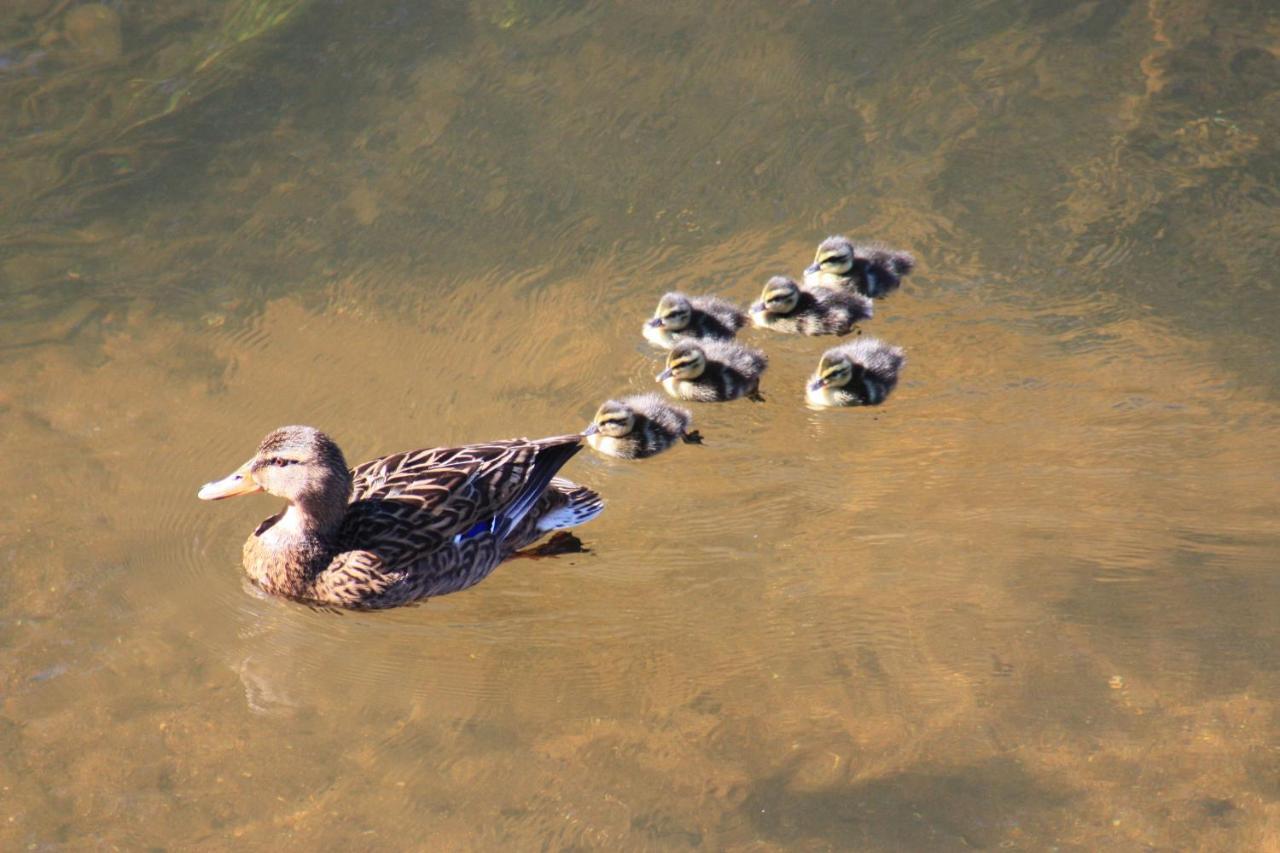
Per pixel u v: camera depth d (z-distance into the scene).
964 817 6.27
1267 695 6.84
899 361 9.61
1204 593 7.54
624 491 8.80
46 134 11.15
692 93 11.99
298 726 6.87
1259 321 9.85
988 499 8.44
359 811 6.35
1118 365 9.56
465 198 10.92
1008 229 10.77
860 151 11.48
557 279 10.34
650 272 10.45
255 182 10.90
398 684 7.20
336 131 11.40
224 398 9.11
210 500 8.36
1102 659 7.13
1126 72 12.23
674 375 9.42
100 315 9.70
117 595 7.66
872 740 6.71
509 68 12.11
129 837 6.21
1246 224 10.70
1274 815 6.20
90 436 8.74
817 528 8.31
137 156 11.01
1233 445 8.77
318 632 7.66
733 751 6.67
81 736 6.74
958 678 7.07
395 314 9.92
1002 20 12.73
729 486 8.80
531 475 8.30
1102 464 8.68
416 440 8.91
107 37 12.11
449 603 7.98
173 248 10.30
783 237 10.77
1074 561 7.84
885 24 12.71
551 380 9.52
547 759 6.65
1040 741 6.66
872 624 7.48
